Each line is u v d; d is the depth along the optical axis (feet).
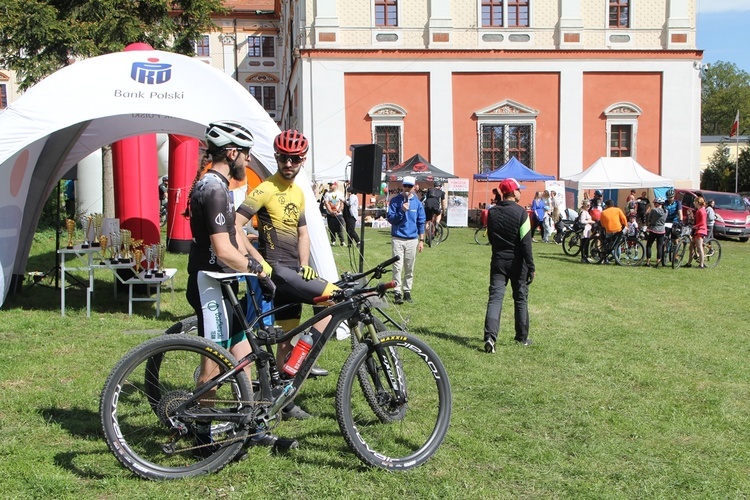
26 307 29.43
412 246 33.78
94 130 31.24
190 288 13.92
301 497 12.38
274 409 13.42
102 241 28.04
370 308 14.12
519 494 12.96
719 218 85.25
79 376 18.95
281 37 167.94
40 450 13.83
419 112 100.89
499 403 18.28
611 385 20.43
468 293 37.32
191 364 13.20
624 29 103.45
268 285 13.78
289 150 16.29
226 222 13.37
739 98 277.64
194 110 25.09
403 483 13.03
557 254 63.77
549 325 29.58
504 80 101.71
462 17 101.19
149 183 34.04
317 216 25.02
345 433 13.20
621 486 13.48
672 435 16.44
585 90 103.19
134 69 25.20
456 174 102.06
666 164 104.83
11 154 24.21
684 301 38.52
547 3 102.37
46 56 60.08
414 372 15.34
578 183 82.07
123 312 28.94
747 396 19.99
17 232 27.96
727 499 13.07
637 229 57.36
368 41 99.91
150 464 12.69
